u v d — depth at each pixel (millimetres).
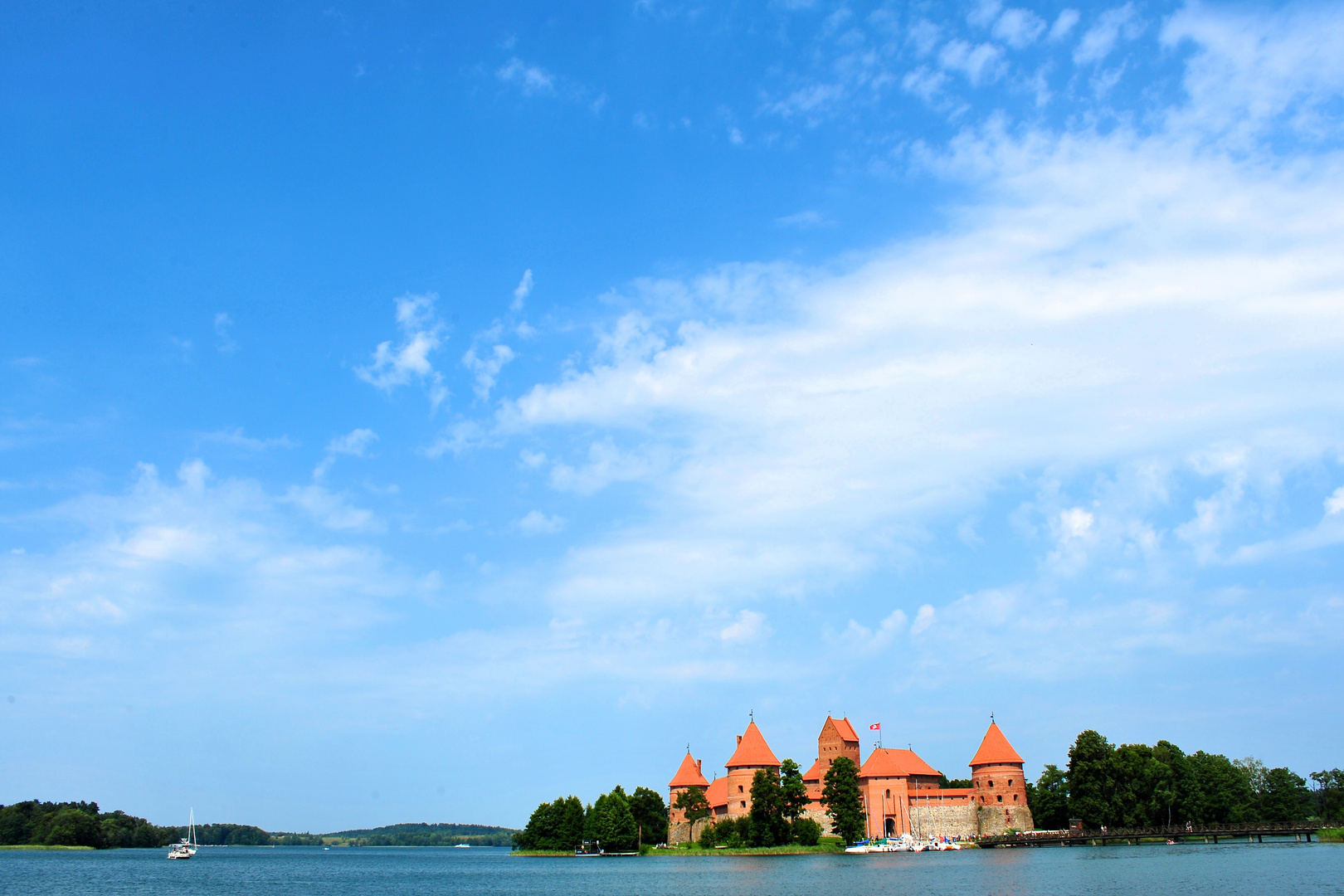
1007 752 198250
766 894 103438
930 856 163125
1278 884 97750
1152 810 186125
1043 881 107125
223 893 144125
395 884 158000
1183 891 92875
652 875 140125
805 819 187000
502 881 150375
